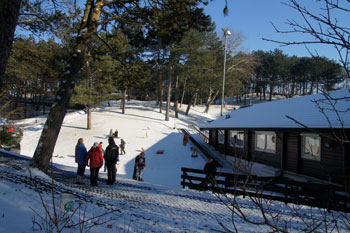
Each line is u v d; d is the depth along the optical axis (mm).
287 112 14398
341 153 9922
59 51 12852
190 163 19875
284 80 53250
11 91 13000
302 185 7910
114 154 9164
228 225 4965
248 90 75500
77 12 9594
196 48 33562
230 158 18844
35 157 7219
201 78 40125
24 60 12070
